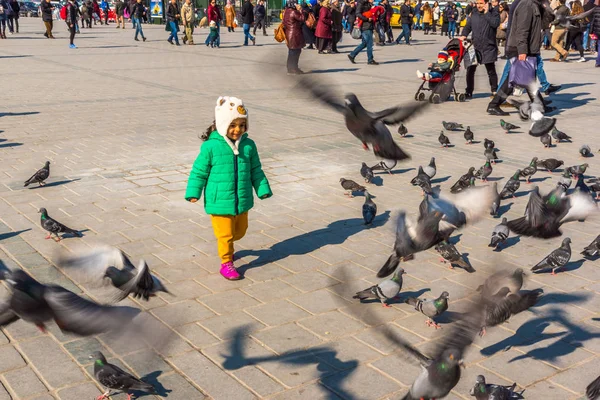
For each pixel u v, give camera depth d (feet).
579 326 16.62
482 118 44.19
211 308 17.48
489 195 14.02
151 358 14.87
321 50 81.61
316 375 14.34
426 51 86.89
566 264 20.51
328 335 16.12
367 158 33.12
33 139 35.99
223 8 132.87
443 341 10.48
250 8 93.40
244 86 55.36
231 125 18.90
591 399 12.09
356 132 13.32
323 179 29.55
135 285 12.30
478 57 50.75
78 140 35.91
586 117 43.88
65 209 25.03
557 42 75.46
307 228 23.66
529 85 39.81
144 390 13.00
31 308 9.41
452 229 13.56
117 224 23.56
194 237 22.52
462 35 50.65
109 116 42.45
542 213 13.92
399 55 81.00
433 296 18.28
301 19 62.69
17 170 30.07
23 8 190.49
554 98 51.31
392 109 13.37
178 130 38.68
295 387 13.89
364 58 77.00
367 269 20.15
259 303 17.84
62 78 58.85
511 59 44.50
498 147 35.88
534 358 15.07
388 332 10.75
